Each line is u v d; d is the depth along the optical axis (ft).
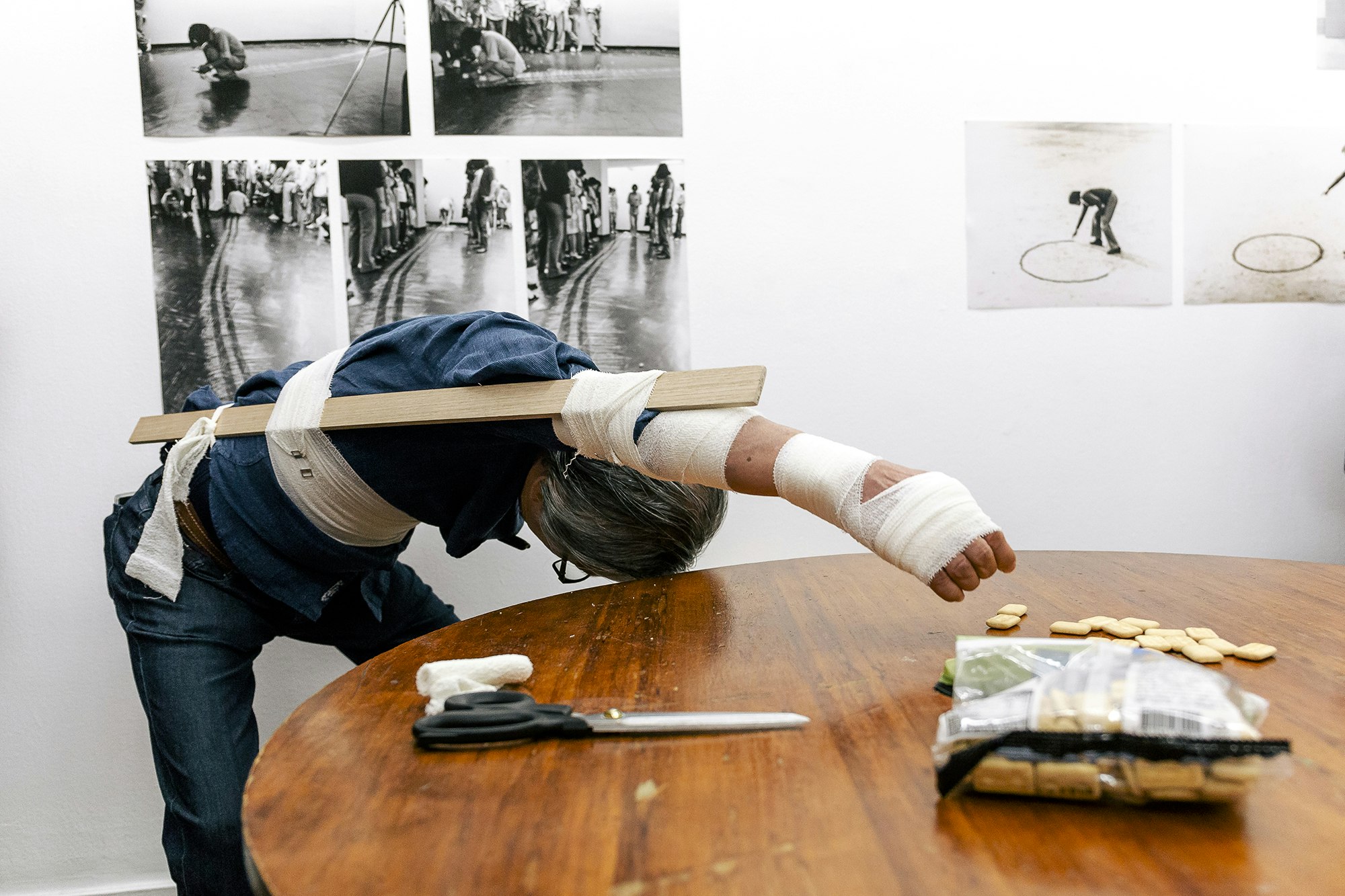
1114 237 5.12
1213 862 1.37
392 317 4.64
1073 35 4.99
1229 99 5.12
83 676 4.54
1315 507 5.43
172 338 4.48
